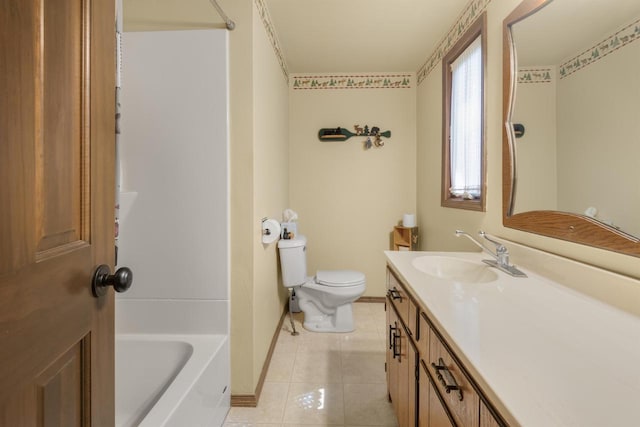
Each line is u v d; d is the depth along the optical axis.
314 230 3.08
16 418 0.42
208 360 1.34
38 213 0.46
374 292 3.10
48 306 0.47
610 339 0.67
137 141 1.53
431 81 2.56
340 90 3.02
